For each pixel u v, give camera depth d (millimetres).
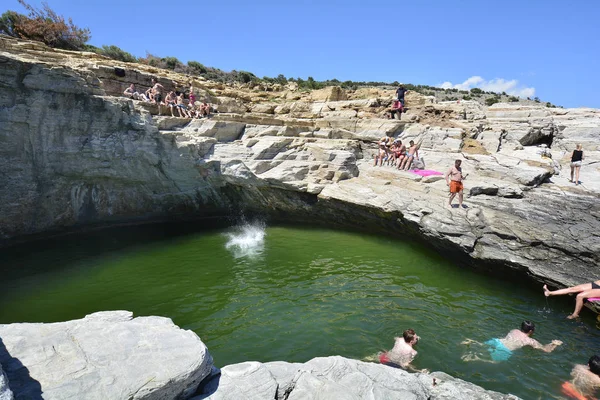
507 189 13477
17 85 11609
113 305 9547
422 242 14078
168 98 17312
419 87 66250
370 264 12586
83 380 3846
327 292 10398
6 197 12391
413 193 14289
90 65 16828
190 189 16953
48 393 3621
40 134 12445
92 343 4461
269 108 26625
